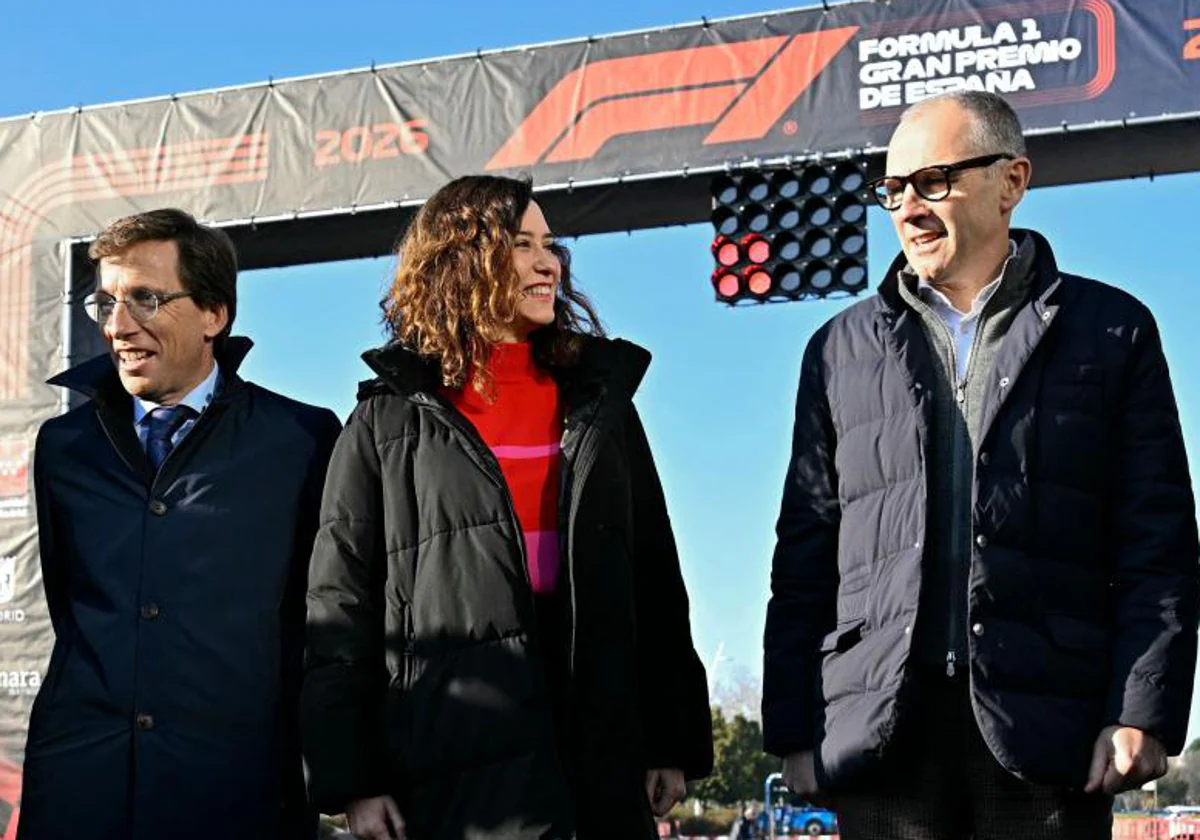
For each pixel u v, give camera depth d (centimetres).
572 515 281
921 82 809
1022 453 271
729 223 830
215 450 334
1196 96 775
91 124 931
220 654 322
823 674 283
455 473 282
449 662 274
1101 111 784
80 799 316
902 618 271
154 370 335
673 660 300
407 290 296
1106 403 276
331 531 289
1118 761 257
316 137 895
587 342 300
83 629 323
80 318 926
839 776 273
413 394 287
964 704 269
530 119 864
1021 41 797
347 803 282
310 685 284
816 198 819
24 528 909
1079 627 268
